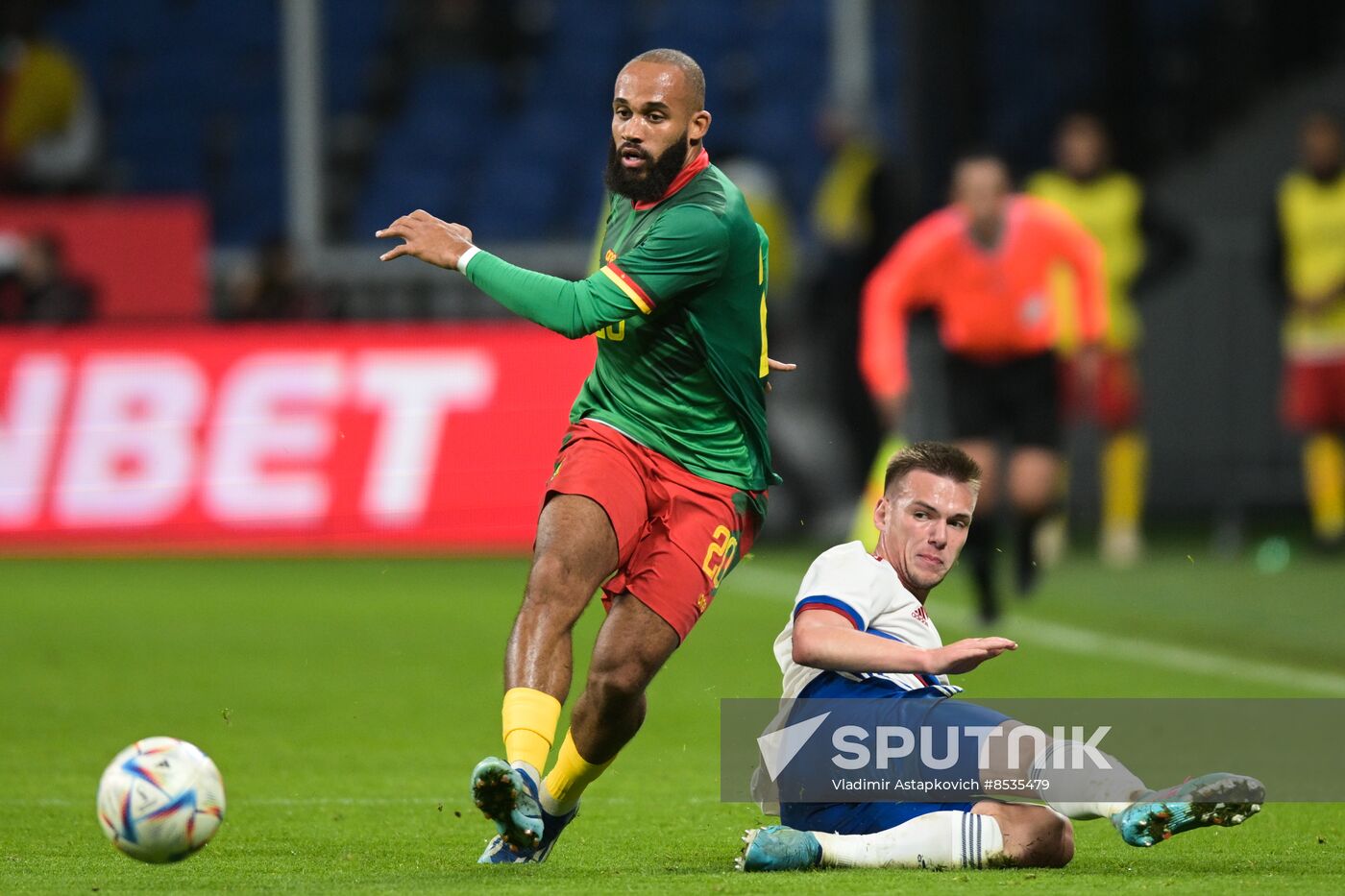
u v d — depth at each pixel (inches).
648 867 694.5
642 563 712.4
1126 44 2842.0
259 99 3139.8
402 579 1939.0
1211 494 2278.5
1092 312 1545.3
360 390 2034.9
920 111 2209.6
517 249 2432.3
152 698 1226.0
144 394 2036.2
